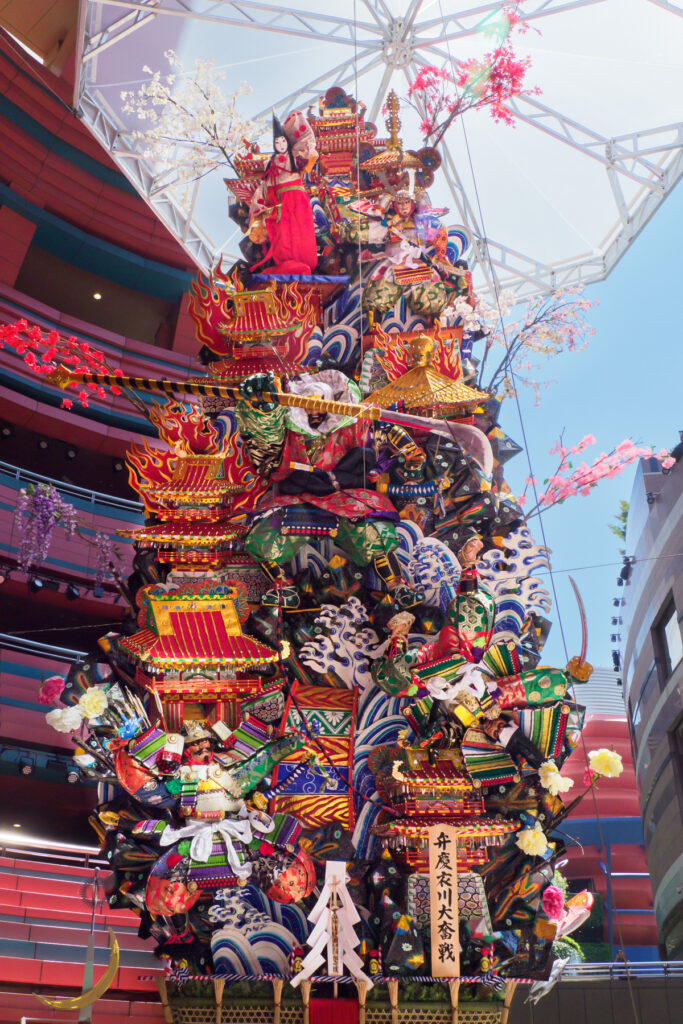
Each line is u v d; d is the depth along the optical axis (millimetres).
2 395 18234
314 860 8516
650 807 19250
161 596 8781
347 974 7996
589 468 11219
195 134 14336
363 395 10289
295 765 8797
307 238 11125
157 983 8164
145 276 20938
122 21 13930
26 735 15289
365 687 9086
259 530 8984
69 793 15656
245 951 8242
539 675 8852
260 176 12109
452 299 11281
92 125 15570
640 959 19453
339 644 9062
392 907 8211
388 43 14562
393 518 9172
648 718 19312
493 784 8680
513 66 12586
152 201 16609
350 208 11391
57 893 10305
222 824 8078
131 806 8289
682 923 17359
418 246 11336
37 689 16016
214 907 8328
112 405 19500
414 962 8062
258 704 8883
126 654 8672
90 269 20734
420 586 9391
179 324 20984
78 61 14383
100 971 9148
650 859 19656
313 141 11203
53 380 7773
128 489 20094
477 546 9180
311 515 9016
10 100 18719
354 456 9305
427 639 9281
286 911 8422
